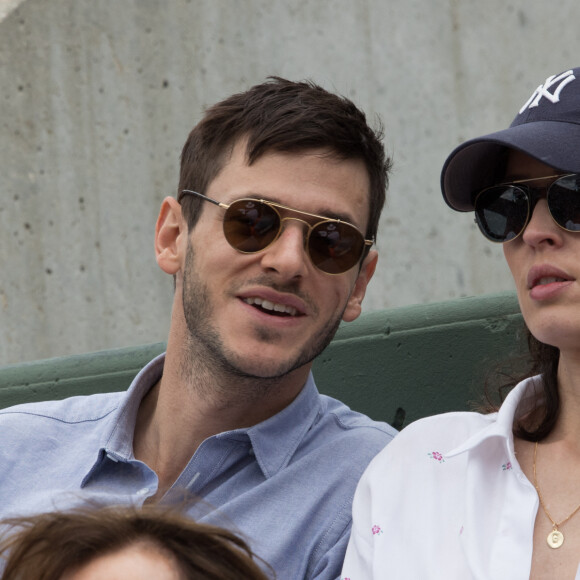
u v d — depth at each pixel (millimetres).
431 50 14438
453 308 8734
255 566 4430
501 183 5746
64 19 16875
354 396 8992
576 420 5789
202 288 7082
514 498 5566
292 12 15281
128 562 4184
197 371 7180
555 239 5395
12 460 7523
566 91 5676
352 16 14906
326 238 6992
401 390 8820
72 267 16703
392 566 5844
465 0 14266
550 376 6023
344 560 6363
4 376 10289
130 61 16375
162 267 7648
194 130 7496
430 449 6262
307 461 7141
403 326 8891
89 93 16672
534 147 5414
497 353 8477
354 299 7613
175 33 16062
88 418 7812
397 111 14625
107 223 16453
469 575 5543
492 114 14031
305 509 6875
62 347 16719
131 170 16312
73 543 4250
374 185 7414
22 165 17094
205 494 7180
